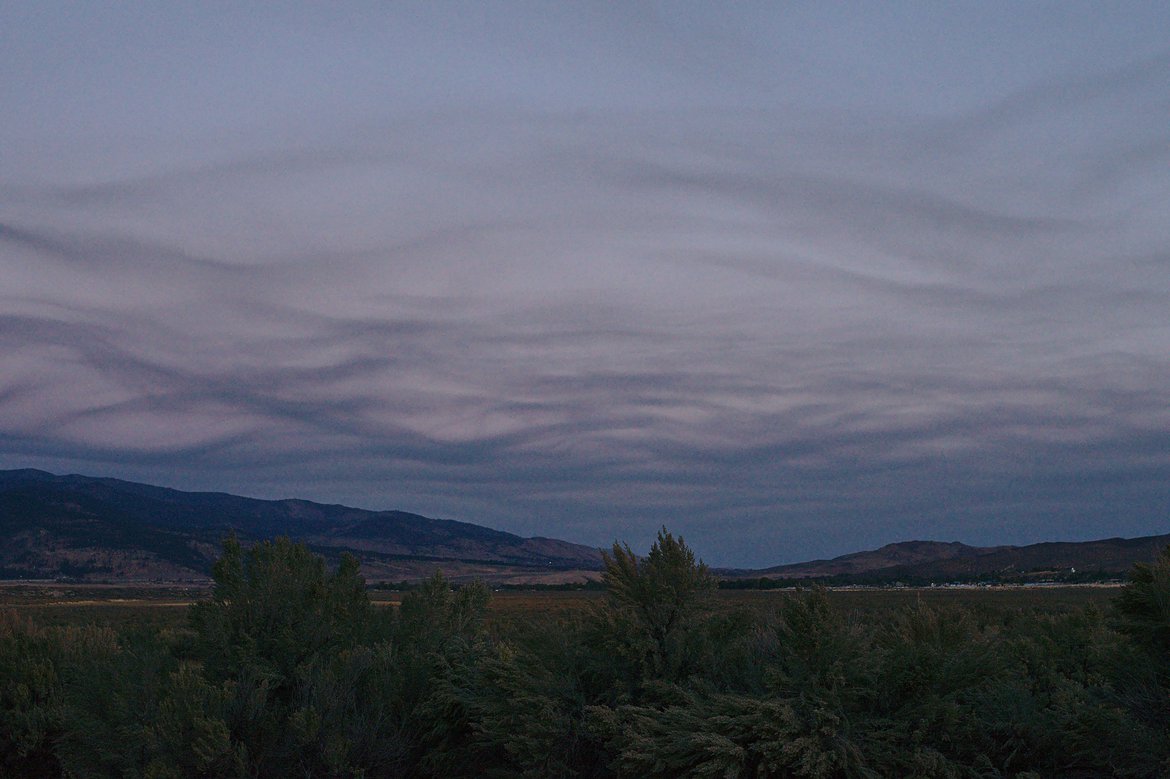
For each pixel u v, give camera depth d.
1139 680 8.41
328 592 13.48
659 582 9.72
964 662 8.40
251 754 10.42
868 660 8.24
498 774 9.61
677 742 7.77
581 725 9.06
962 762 8.00
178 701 10.14
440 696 10.70
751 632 9.93
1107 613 11.28
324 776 10.30
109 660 11.76
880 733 7.80
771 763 7.49
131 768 9.76
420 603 14.36
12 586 161.12
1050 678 10.11
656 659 9.38
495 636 14.34
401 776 10.66
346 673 11.41
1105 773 8.02
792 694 8.20
